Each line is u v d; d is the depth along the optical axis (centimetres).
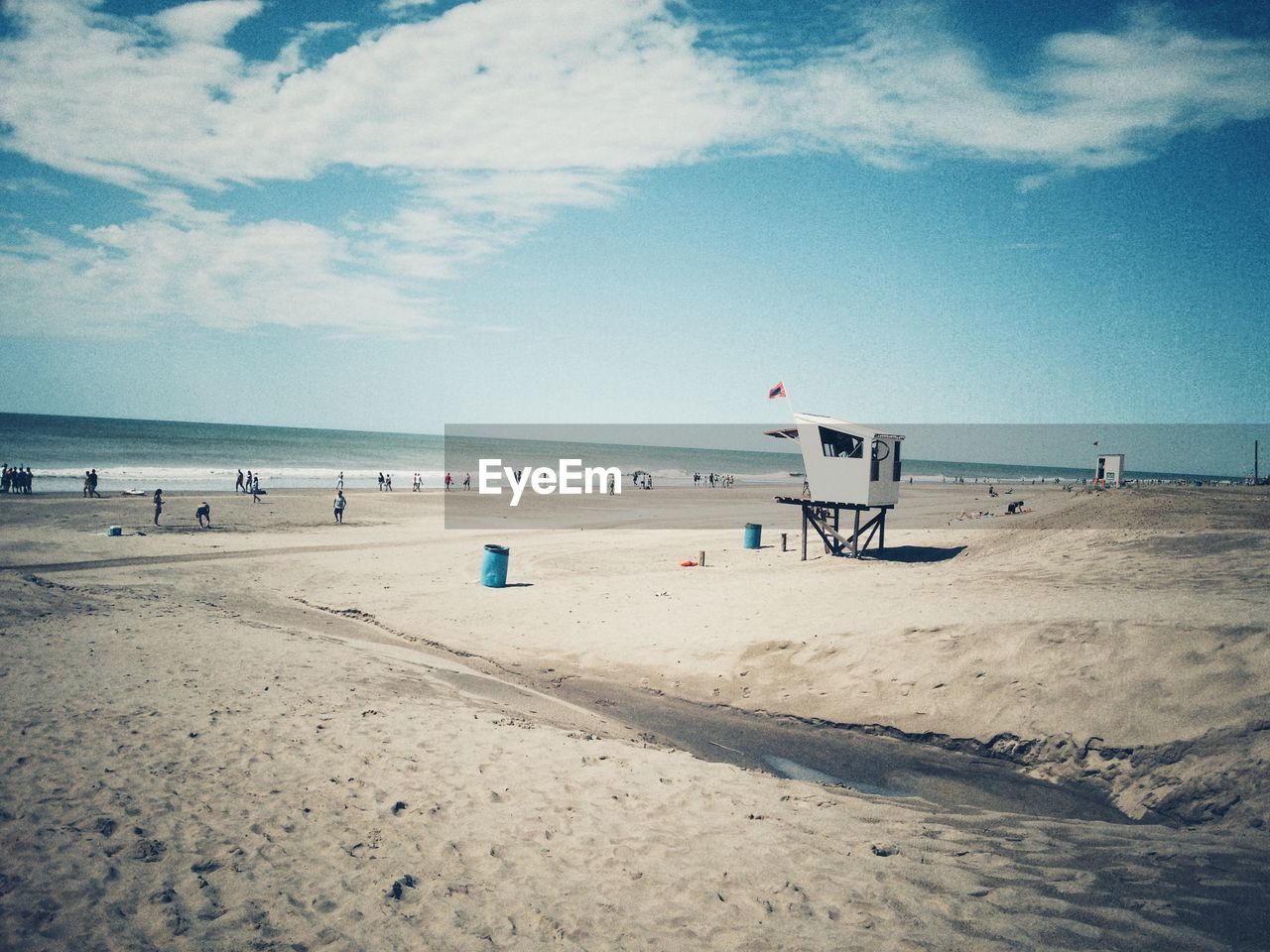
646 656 1324
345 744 785
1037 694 937
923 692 1027
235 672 1029
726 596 1617
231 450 10231
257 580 2102
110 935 433
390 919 471
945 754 926
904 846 602
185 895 482
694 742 963
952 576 1549
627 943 455
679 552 2448
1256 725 750
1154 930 454
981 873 549
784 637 1271
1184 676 853
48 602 1399
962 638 1084
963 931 458
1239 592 1104
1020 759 889
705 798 708
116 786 634
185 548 2647
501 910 491
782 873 550
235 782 664
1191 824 707
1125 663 909
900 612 1259
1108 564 1439
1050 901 497
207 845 550
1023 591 1314
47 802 594
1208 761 747
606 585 1905
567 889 524
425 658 1310
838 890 521
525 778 730
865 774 864
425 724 880
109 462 7512
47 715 794
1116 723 847
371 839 581
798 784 778
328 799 646
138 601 1600
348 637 1477
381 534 3247
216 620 1431
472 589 1941
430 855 563
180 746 739
